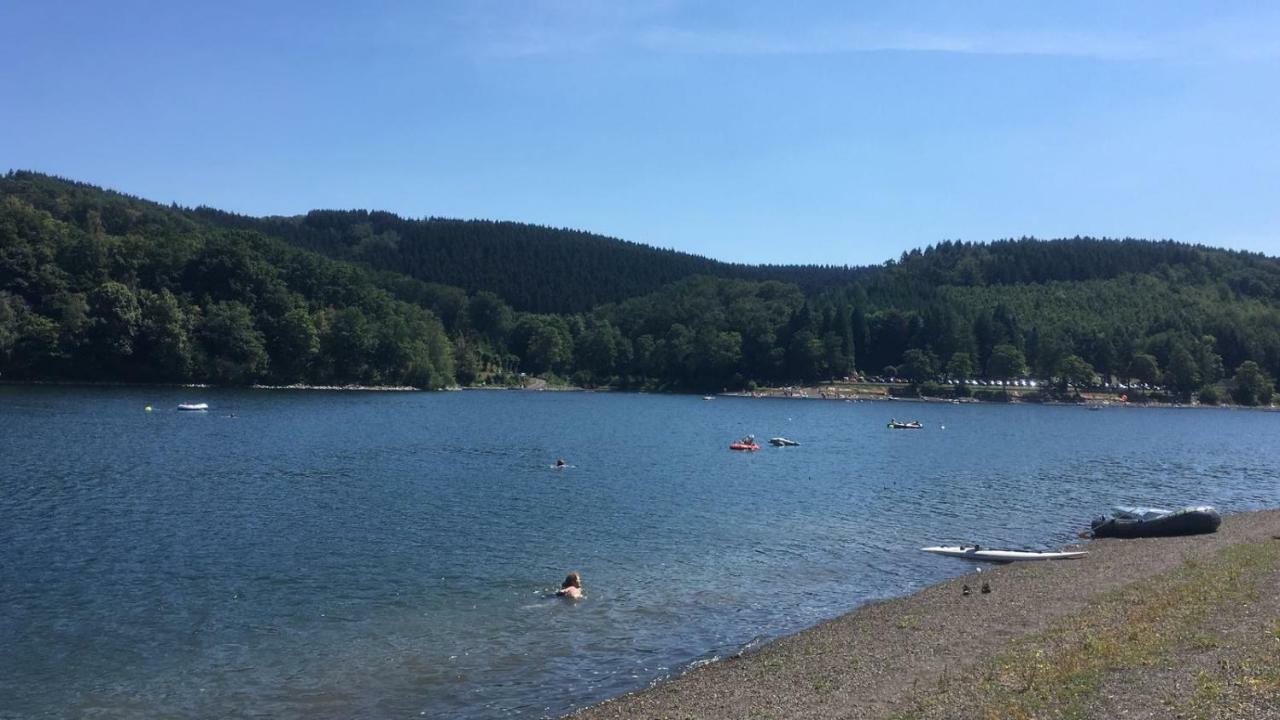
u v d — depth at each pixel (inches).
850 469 2819.9
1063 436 4507.9
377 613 1107.3
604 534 1631.4
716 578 1317.7
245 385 6446.9
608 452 3211.1
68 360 5644.7
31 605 1108.5
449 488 2160.4
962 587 1234.6
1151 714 641.6
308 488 2095.2
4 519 1609.3
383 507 1856.5
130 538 1489.9
